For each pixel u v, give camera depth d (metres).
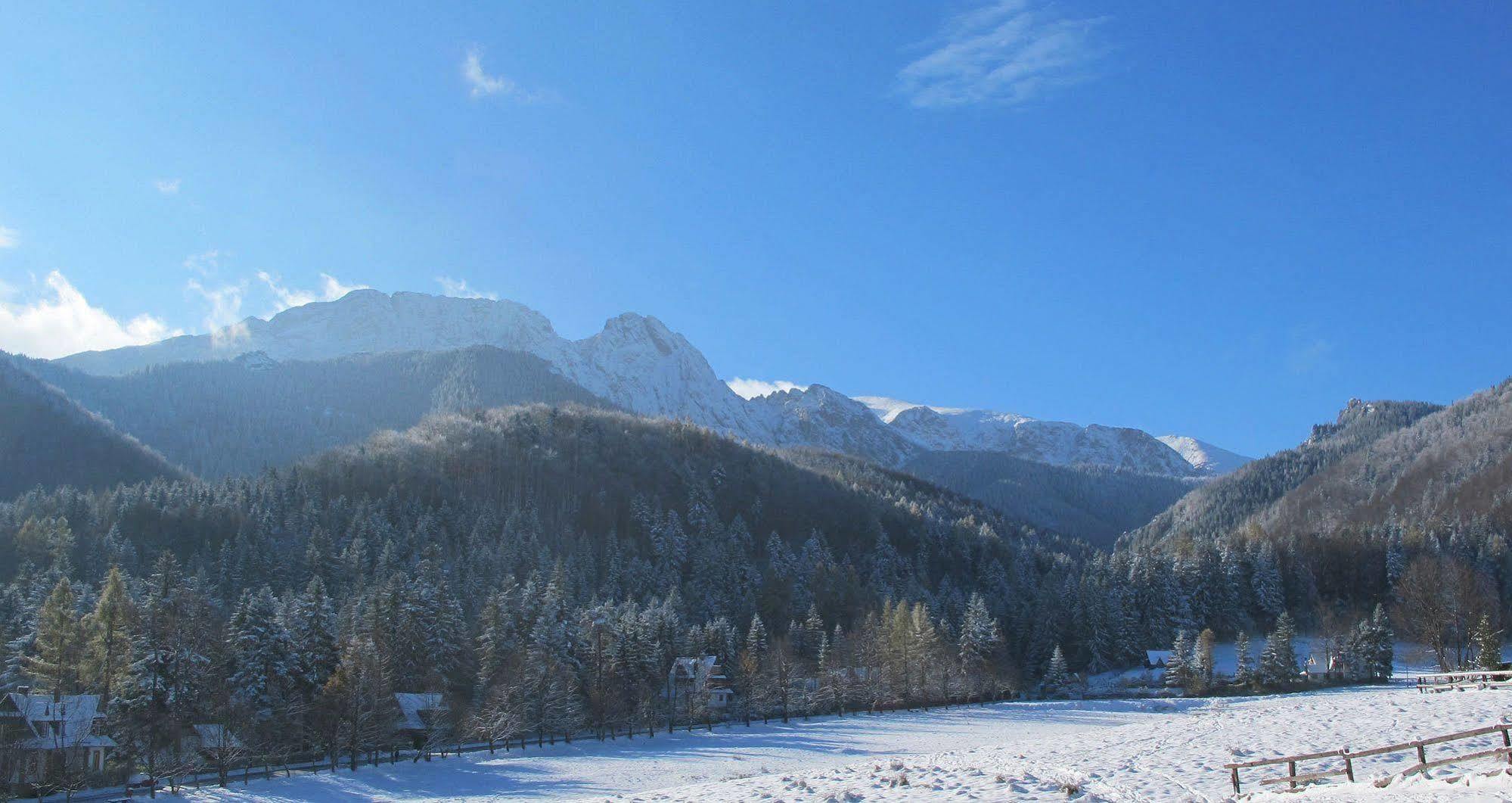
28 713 70.56
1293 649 139.00
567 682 102.25
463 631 110.12
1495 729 29.56
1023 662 163.38
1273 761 33.25
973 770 42.72
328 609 92.00
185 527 162.00
